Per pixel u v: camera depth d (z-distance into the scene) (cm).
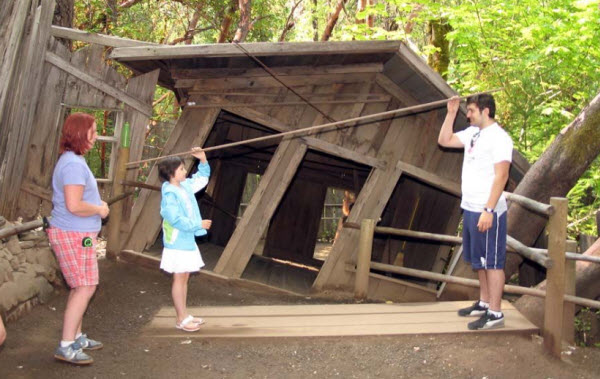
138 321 554
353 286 748
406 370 441
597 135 665
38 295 552
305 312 557
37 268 573
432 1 1071
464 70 1077
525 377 439
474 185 467
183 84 761
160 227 774
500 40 955
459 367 445
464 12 952
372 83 748
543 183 690
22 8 608
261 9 1625
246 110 754
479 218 460
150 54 688
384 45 643
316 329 500
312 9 1767
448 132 498
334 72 732
